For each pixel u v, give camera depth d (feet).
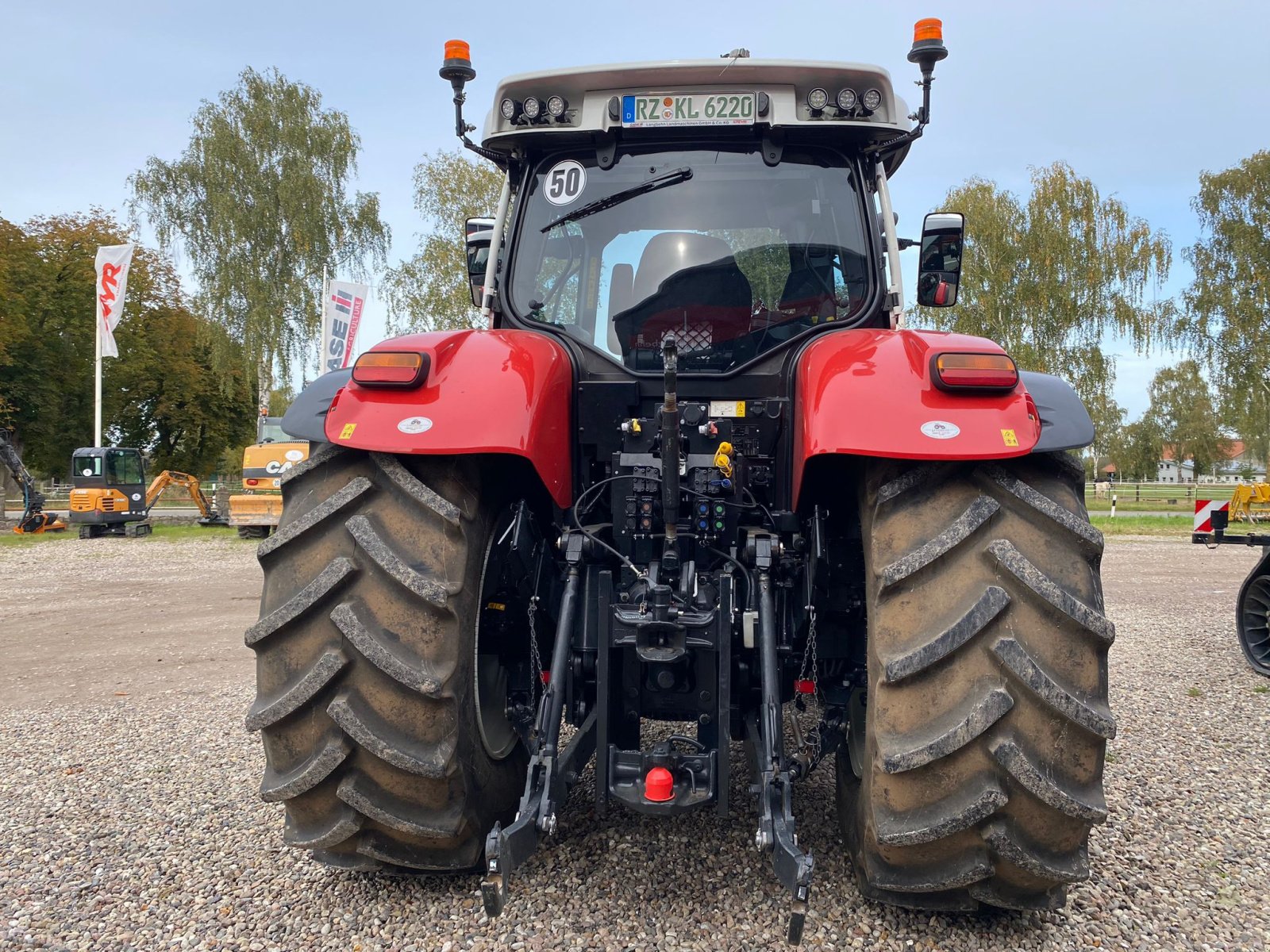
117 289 72.23
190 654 22.56
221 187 101.50
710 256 10.59
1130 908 8.56
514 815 9.38
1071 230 88.84
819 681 9.54
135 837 10.54
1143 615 27.66
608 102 10.58
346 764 7.73
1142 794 11.72
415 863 8.25
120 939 8.17
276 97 104.58
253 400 135.54
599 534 9.29
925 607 7.14
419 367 8.12
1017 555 7.06
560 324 10.72
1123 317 88.58
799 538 9.31
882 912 8.29
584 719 9.18
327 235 105.60
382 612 7.66
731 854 9.52
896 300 10.45
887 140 10.66
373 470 8.16
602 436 9.86
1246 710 16.14
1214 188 115.44
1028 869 7.11
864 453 7.28
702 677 8.43
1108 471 258.57
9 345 107.24
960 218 11.84
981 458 7.13
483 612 9.36
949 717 6.97
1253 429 114.01
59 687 19.06
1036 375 8.49
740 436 9.74
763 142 10.77
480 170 94.89
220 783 12.48
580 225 10.92
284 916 8.48
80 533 65.87
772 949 7.72
